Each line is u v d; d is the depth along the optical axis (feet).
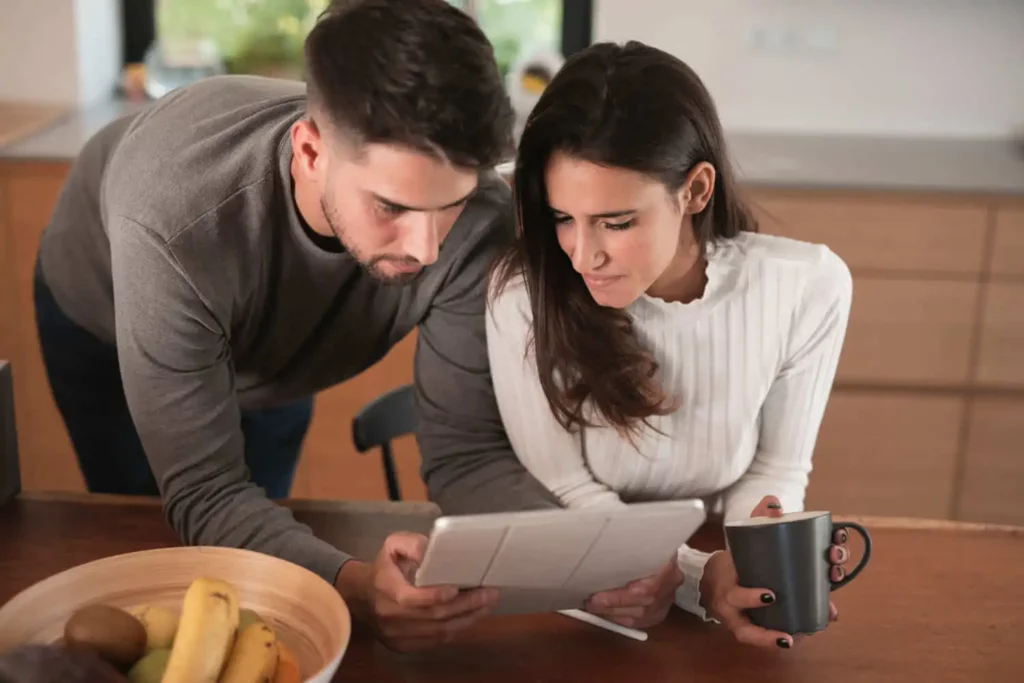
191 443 3.91
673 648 3.46
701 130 3.56
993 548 4.03
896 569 3.88
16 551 3.80
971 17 10.18
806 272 4.07
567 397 4.03
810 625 3.31
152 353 3.82
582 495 4.17
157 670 2.70
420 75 3.07
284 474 6.29
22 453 9.15
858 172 8.93
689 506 3.19
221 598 2.77
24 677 2.42
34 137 8.91
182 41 10.52
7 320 8.77
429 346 4.38
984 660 3.41
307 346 4.65
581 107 3.36
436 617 3.31
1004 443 9.24
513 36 10.80
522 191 3.69
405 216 3.33
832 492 9.45
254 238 3.92
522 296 3.99
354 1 3.28
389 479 5.41
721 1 10.20
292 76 10.74
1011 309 8.85
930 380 9.10
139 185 3.87
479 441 4.41
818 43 10.30
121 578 3.23
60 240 5.48
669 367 4.12
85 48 10.01
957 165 9.30
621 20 10.29
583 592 3.48
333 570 3.62
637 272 3.60
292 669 2.90
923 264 8.77
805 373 4.22
